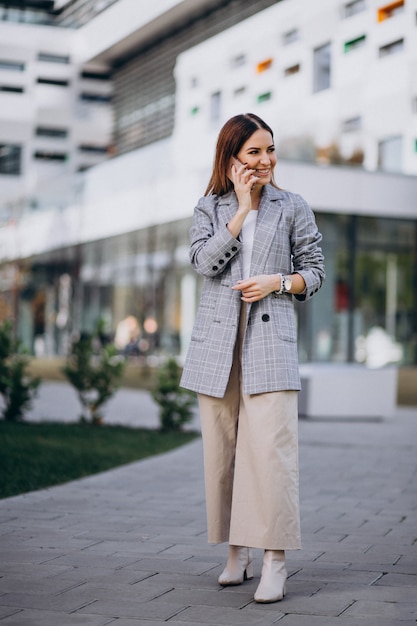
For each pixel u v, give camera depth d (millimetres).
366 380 13953
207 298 4203
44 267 41969
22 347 13266
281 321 4074
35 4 50875
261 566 4586
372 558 4738
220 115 34906
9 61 50812
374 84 28250
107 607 3750
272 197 4207
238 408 4176
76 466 8297
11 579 4219
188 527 5566
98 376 12539
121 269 36188
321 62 30469
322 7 30188
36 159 51719
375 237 27844
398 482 7605
